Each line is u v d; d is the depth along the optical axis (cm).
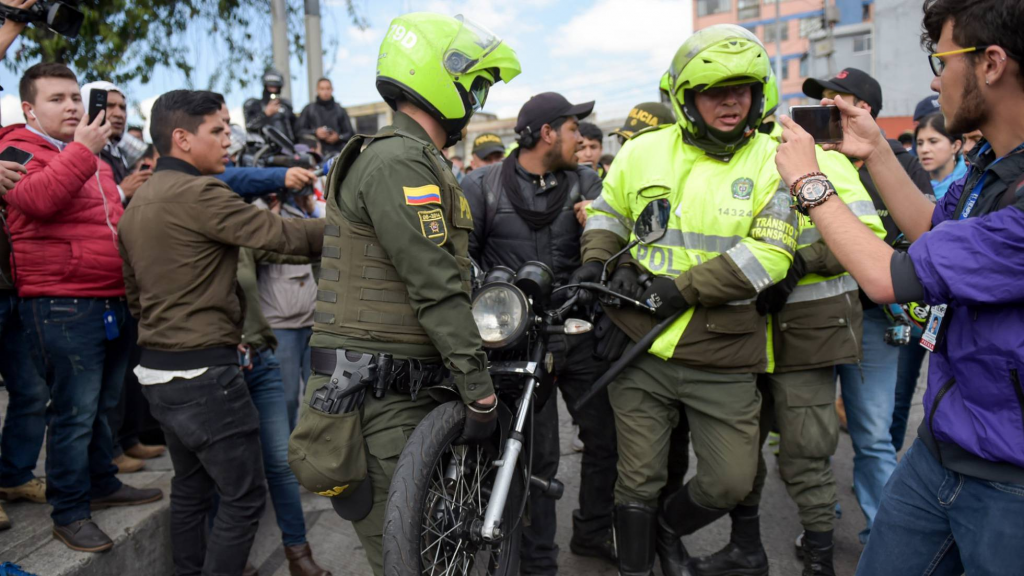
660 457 250
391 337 179
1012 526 138
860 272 143
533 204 284
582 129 558
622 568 253
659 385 246
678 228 244
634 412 251
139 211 226
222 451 231
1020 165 139
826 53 2628
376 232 174
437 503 189
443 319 173
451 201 186
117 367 279
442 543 189
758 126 244
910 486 160
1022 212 128
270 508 347
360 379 177
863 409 283
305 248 238
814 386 254
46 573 231
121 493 280
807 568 262
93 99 244
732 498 239
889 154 180
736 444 236
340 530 327
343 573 291
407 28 190
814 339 248
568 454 413
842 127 182
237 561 238
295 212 333
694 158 247
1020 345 132
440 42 188
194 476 249
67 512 248
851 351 251
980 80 138
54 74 260
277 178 288
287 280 329
